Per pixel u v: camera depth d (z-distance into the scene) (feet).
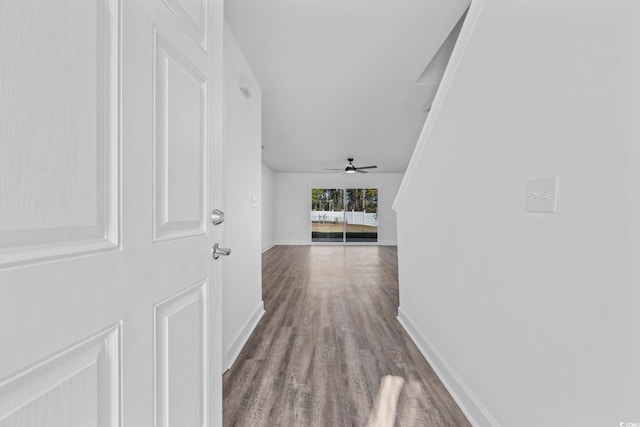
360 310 9.68
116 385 1.80
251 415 4.67
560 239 2.86
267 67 8.27
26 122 1.29
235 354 6.55
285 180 29.99
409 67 8.31
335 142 17.33
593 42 2.48
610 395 2.36
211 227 3.18
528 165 3.31
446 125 5.42
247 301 7.80
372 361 6.33
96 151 1.67
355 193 30.01
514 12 3.54
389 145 18.02
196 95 2.84
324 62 8.00
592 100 2.50
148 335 2.10
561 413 2.85
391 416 4.64
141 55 2.01
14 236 1.25
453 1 5.65
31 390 1.32
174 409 2.42
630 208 2.19
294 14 5.98
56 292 1.43
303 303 10.44
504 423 3.77
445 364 5.49
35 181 1.33
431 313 6.27
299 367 6.09
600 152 2.43
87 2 1.60
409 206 7.78
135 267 1.97
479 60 4.32
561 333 2.85
